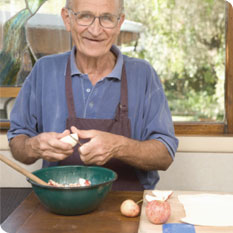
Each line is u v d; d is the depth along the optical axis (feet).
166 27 9.48
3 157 4.27
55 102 5.77
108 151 4.88
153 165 5.35
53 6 9.64
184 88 9.64
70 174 4.91
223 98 9.59
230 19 9.21
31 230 3.83
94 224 3.98
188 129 9.63
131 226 3.93
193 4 9.33
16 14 9.68
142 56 9.62
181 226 3.80
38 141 4.95
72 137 4.78
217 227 3.78
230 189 9.34
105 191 4.23
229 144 9.18
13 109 5.96
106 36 5.27
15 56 9.84
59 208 4.12
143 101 5.77
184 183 9.45
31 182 4.19
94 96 5.68
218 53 9.46
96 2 5.10
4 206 8.95
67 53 6.08
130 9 9.46
